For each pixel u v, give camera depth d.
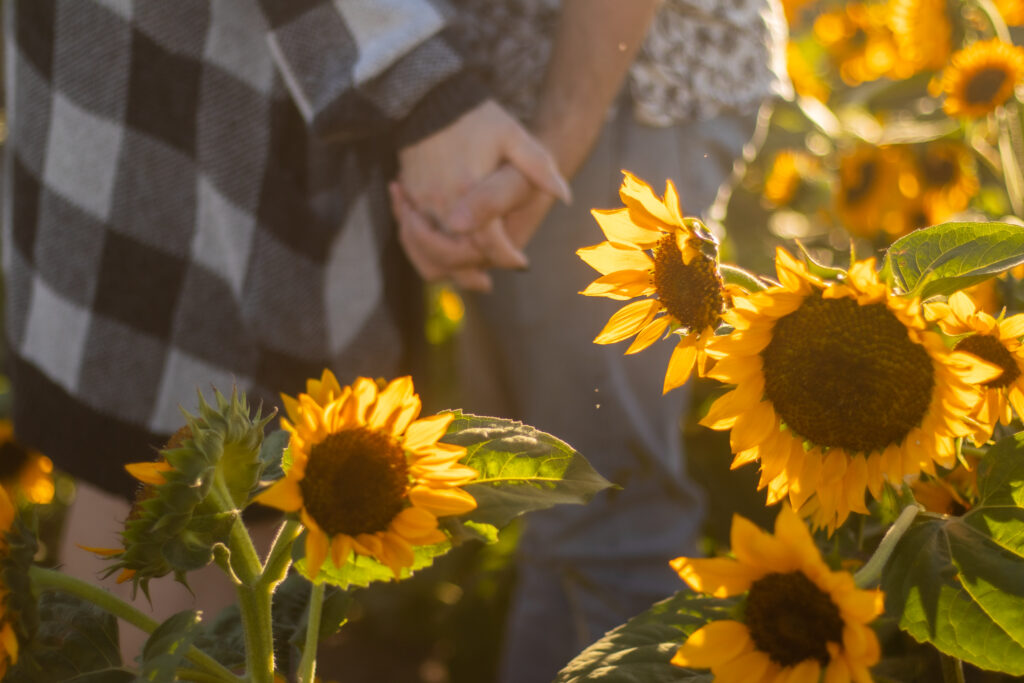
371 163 1.67
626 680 1.07
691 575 0.98
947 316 1.06
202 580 1.66
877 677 1.08
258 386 1.63
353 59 1.52
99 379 1.63
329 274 1.65
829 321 1.05
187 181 1.61
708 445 2.59
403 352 1.77
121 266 1.62
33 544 1.00
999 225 1.05
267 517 1.57
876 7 3.37
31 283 1.69
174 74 1.58
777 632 0.97
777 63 2.08
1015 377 1.09
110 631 1.06
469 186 1.57
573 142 1.72
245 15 1.58
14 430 1.73
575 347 1.84
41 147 1.65
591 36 1.66
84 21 1.59
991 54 2.08
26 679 1.03
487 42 1.76
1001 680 1.17
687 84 1.85
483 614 2.56
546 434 1.09
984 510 1.04
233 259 1.61
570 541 1.85
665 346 1.88
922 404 1.04
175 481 1.01
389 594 2.86
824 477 1.06
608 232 1.13
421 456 1.03
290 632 1.19
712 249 1.11
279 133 1.62
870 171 2.74
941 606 1.02
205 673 1.05
